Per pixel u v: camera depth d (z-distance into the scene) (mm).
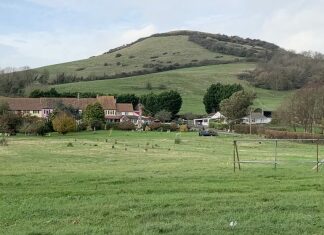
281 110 100062
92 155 43000
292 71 195500
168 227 11000
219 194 15500
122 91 190250
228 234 10531
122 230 10852
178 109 157875
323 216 12188
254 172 22594
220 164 28875
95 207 13266
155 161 33969
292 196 14992
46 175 21250
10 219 11891
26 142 68000
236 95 122750
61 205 13633
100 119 113750
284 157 39094
